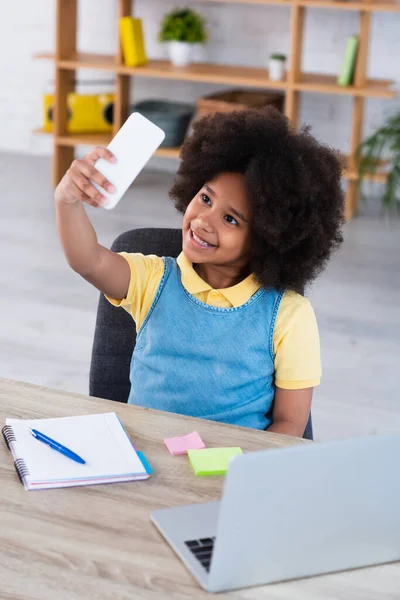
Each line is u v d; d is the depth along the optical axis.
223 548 1.11
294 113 5.36
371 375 3.52
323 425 3.13
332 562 1.20
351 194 5.45
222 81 5.36
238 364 1.72
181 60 5.72
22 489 1.32
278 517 1.12
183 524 1.26
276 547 1.14
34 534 1.23
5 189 5.78
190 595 1.14
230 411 1.73
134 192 5.84
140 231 1.96
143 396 1.77
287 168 1.63
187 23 5.68
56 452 1.41
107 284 1.74
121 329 1.94
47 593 1.12
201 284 1.74
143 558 1.20
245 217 1.65
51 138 6.62
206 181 1.74
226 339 1.72
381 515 1.18
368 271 4.64
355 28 5.83
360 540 1.19
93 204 1.53
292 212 1.66
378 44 5.81
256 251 1.68
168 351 1.74
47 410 1.55
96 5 6.20
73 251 1.66
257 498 1.08
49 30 6.38
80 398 1.60
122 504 1.31
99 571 1.16
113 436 1.47
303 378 1.73
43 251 4.71
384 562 1.23
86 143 5.71
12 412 1.53
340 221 1.76
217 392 1.73
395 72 5.84
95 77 6.42
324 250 1.75
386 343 3.82
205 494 1.34
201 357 1.73
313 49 5.93
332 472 1.11
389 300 4.29
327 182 1.70
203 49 6.09
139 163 1.45
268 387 1.76
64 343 3.69
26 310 3.98
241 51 6.04
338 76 5.72
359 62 5.21
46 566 1.17
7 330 3.77
